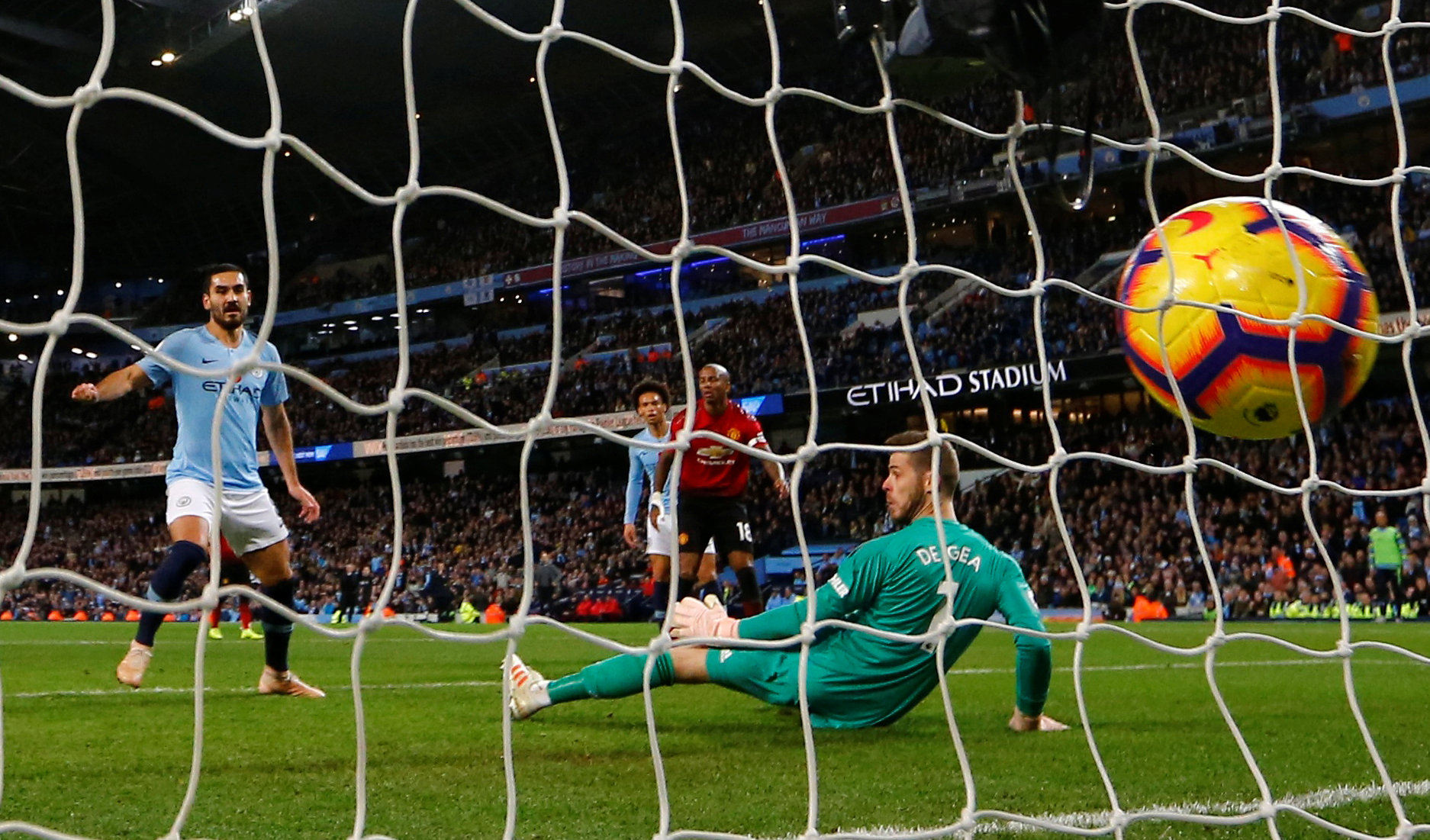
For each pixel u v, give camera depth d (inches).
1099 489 962.1
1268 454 904.9
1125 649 358.3
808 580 83.5
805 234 1239.5
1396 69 964.0
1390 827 96.4
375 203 76.0
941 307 1155.3
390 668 296.2
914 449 89.0
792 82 1391.5
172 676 260.4
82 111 65.0
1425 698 198.7
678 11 87.7
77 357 1664.6
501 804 101.4
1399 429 886.4
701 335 1286.9
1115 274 1051.9
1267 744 140.6
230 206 1689.2
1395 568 659.4
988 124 1157.1
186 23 1266.0
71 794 106.0
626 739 142.8
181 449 191.2
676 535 79.0
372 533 1305.4
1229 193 1063.0
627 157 1475.1
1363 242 960.9
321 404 1449.3
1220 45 1083.9
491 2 1247.5
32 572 60.6
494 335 1438.2
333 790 108.3
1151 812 84.4
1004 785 110.8
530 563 75.0
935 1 81.6
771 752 131.0
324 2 1213.1
